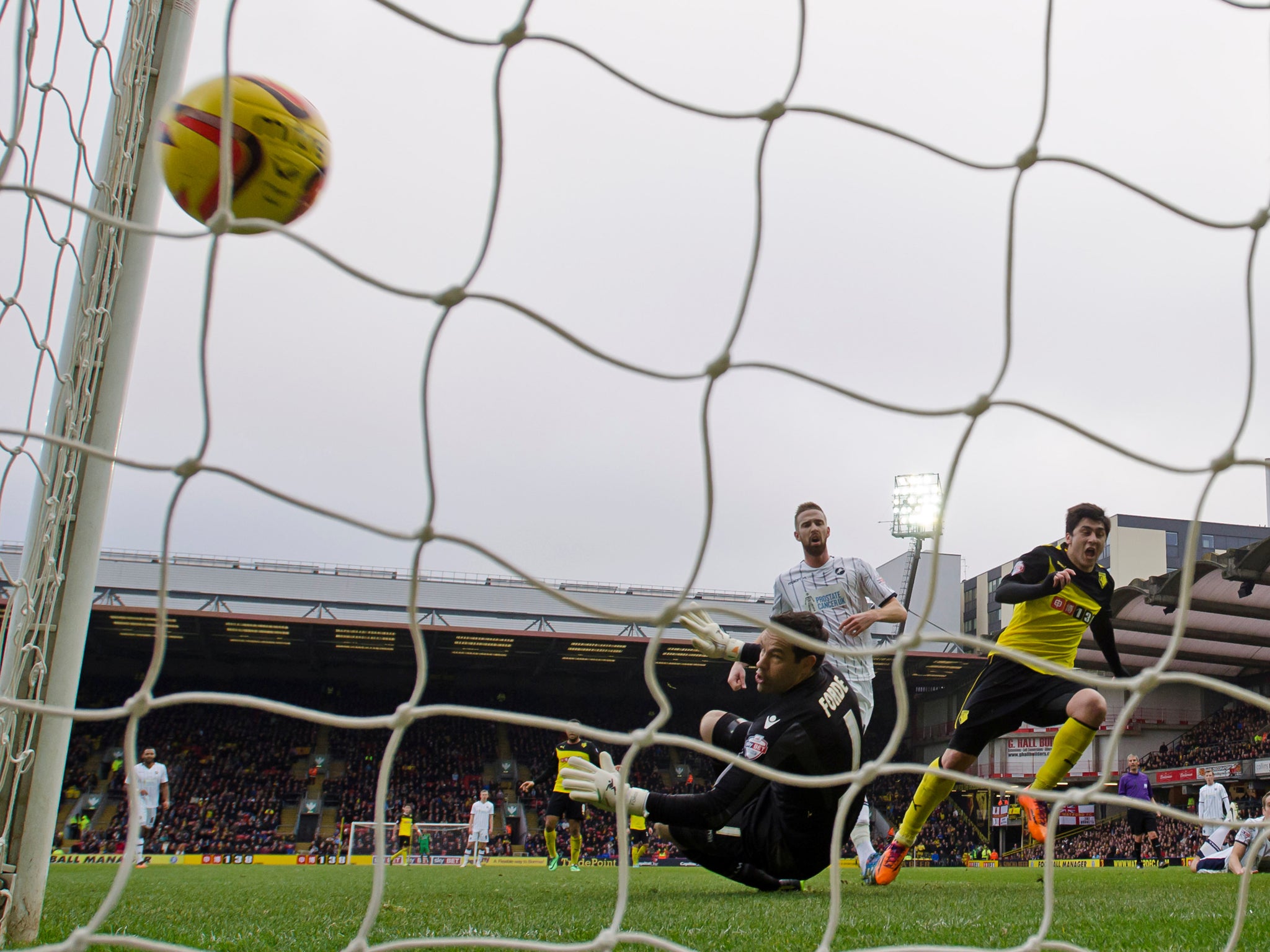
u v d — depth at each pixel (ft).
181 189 8.73
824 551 21.40
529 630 120.57
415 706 5.69
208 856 95.91
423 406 5.83
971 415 6.44
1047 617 17.56
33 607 9.46
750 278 6.24
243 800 111.75
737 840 14.40
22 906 8.96
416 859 68.44
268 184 8.66
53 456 9.70
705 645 14.40
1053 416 6.53
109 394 10.04
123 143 10.53
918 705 135.85
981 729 17.92
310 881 29.94
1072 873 29.78
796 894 15.34
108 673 126.21
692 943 8.51
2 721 9.17
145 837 101.76
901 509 86.99
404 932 9.58
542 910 12.59
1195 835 97.86
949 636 6.07
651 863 101.65
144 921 10.91
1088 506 17.47
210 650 122.42
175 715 123.34
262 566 129.70
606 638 114.52
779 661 12.57
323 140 8.95
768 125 6.55
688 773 125.49
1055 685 17.65
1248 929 9.59
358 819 112.06
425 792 117.70
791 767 12.67
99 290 10.16
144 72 10.96
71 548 9.66
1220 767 96.48
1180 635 6.44
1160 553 134.41
